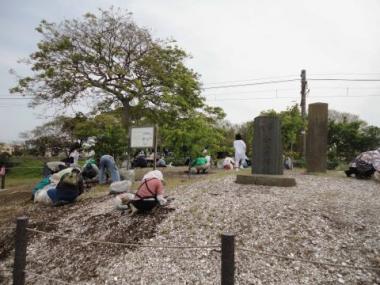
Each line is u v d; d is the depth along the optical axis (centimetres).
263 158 870
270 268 432
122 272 468
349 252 452
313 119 1130
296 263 439
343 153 3023
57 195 811
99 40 1552
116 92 1603
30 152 3206
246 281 412
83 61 1544
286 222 542
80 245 564
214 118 1819
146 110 1667
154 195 638
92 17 1546
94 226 622
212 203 648
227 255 301
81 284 461
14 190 1247
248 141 1948
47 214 745
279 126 870
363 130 2972
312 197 679
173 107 1636
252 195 692
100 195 851
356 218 556
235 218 568
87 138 1289
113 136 1145
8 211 825
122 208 666
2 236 659
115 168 1016
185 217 593
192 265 456
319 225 529
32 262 542
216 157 1889
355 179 962
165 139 1212
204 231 538
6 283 503
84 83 1513
